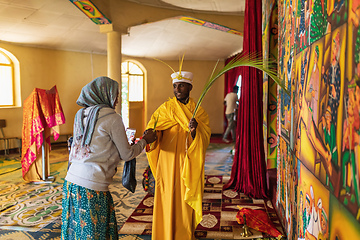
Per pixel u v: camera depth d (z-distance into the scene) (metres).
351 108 1.11
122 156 2.04
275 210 3.62
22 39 7.09
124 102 9.43
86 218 1.92
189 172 2.49
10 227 3.23
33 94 4.67
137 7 6.42
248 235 2.93
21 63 7.34
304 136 1.96
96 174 1.94
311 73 1.76
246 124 4.19
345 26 1.18
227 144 8.60
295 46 2.28
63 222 2.01
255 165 4.13
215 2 6.46
